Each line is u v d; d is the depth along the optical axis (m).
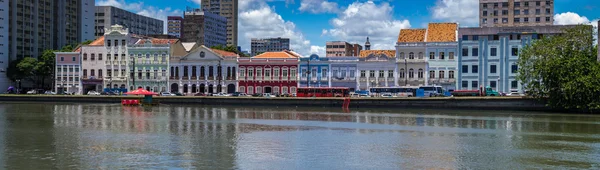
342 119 79.12
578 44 90.19
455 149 49.81
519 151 48.91
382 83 126.38
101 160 43.44
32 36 169.75
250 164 42.38
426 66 123.56
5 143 51.81
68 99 120.44
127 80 141.62
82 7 192.50
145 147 49.81
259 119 78.44
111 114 86.56
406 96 112.69
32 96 122.31
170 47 140.12
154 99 115.44
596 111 88.12
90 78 143.38
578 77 85.19
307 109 102.44
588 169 41.38
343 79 128.38
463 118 81.06
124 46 142.50
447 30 126.50
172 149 48.78
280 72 132.25
